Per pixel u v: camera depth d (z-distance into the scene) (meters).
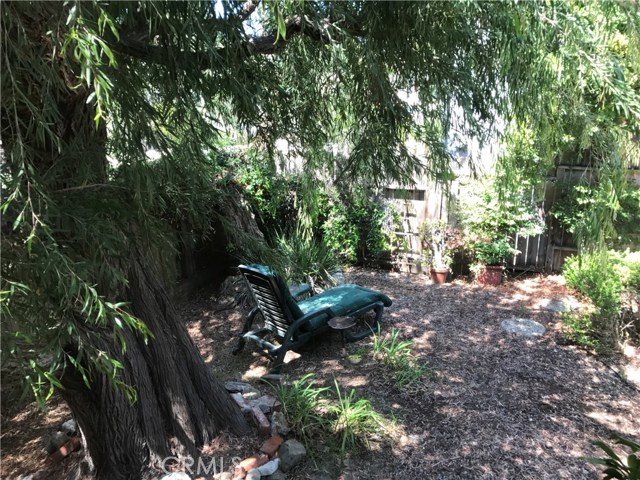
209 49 1.09
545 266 5.71
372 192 2.28
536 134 1.90
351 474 2.11
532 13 1.37
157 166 1.18
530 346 3.64
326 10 1.43
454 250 5.56
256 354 3.55
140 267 2.01
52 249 0.91
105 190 1.20
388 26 1.42
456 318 4.27
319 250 5.16
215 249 5.11
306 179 2.55
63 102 1.17
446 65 1.58
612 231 1.99
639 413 2.70
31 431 2.57
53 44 0.85
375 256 6.07
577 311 4.32
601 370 3.24
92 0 0.80
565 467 2.17
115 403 1.90
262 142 1.90
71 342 1.15
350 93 1.82
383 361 3.30
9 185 0.86
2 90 0.88
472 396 2.83
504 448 2.30
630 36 1.57
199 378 2.28
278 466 2.12
